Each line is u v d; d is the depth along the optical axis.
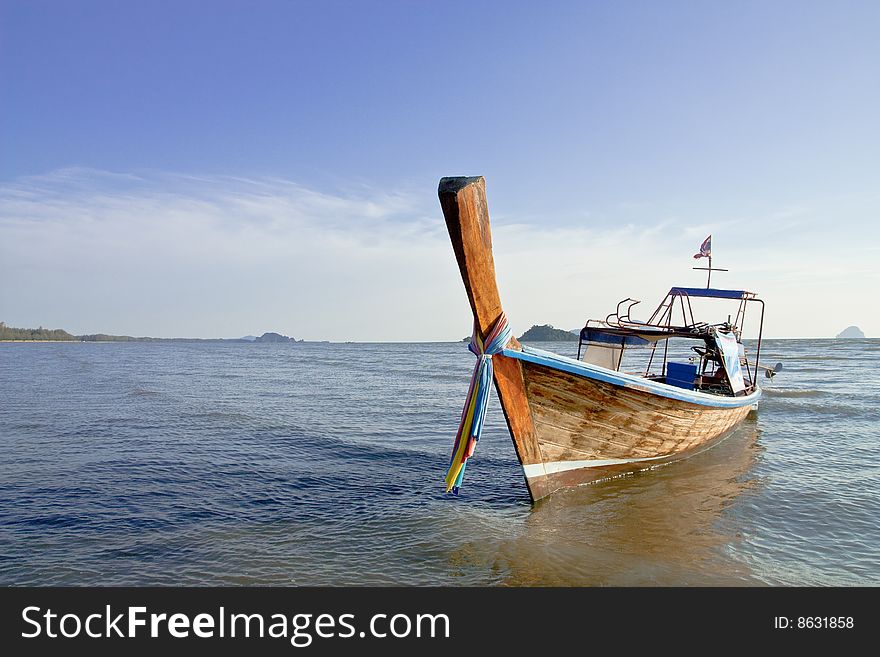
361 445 14.83
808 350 84.94
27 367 55.47
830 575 7.11
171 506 9.74
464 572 7.12
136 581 6.97
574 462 10.16
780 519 9.02
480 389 8.29
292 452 13.98
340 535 8.35
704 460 12.96
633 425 10.44
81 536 8.35
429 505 9.77
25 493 10.45
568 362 8.85
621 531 8.46
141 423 18.52
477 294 7.82
